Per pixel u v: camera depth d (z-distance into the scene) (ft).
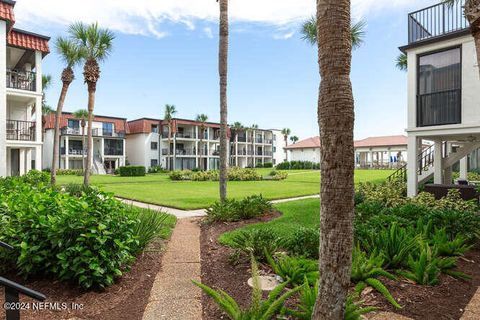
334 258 7.98
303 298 11.12
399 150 162.71
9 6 48.78
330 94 8.02
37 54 56.54
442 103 32.99
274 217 30.09
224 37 32.63
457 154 39.40
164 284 14.38
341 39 8.05
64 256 12.88
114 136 165.48
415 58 34.81
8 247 9.98
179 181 92.43
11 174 65.46
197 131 186.39
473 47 30.66
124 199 47.37
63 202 14.82
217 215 28.02
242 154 218.38
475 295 13.34
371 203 26.89
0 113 48.14
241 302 12.32
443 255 17.61
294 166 189.78
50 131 152.87
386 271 14.85
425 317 11.43
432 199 30.40
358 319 10.15
